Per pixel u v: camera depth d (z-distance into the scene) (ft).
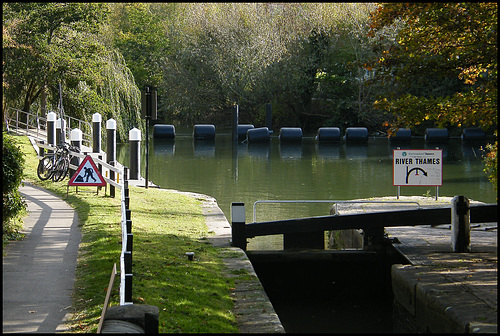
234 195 83.87
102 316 26.78
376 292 50.34
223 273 40.47
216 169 112.98
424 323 35.68
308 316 44.62
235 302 34.83
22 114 133.90
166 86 215.72
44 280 36.32
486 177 102.78
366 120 201.46
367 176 104.63
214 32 211.20
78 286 35.27
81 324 29.25
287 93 210.38
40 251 43.24
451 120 50.08
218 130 214.28
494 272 39.63
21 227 50.65
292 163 123.13
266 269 50.19
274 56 206.80
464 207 46.01
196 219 60.34
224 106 219.20
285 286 50.31
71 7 126.93
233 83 209.77
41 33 126.11
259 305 34.27
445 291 35.32
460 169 114.21
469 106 49.16
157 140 174.09
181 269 39.78
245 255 45.75
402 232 53.88
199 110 216.33
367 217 50.21
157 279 36.58
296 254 50.26
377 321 43.29
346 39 208.03
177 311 31.86
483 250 46.42
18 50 121.39
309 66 207.31
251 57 207.82
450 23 48.67
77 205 61.00
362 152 146.20
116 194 69.41
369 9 197.77
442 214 50.03
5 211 45.60
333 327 41.86
